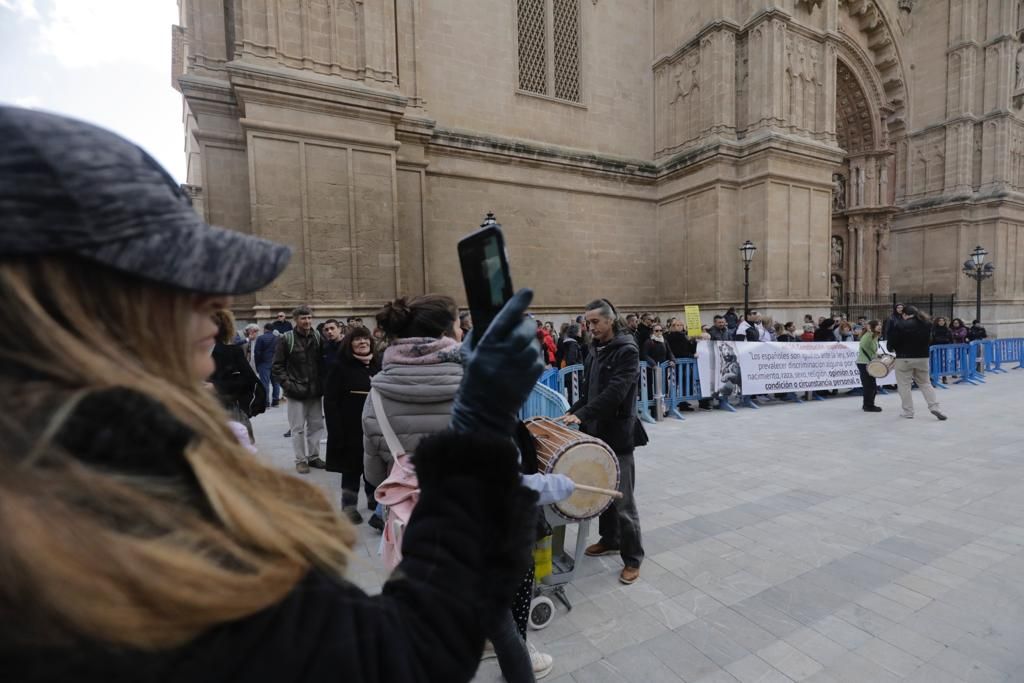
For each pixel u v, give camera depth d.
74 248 0.46
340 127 12.12
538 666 2.52
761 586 3.31
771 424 8.12
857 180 23.17
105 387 0.48
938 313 22.19
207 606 0.44
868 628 2.86
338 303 12.17
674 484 5.28
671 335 9.40
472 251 1.03
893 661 2.60
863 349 9.02
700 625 2.93
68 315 0.48
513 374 0.82
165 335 0.57
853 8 21.22
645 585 3.35
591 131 17.42
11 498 0.39
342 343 4.50
